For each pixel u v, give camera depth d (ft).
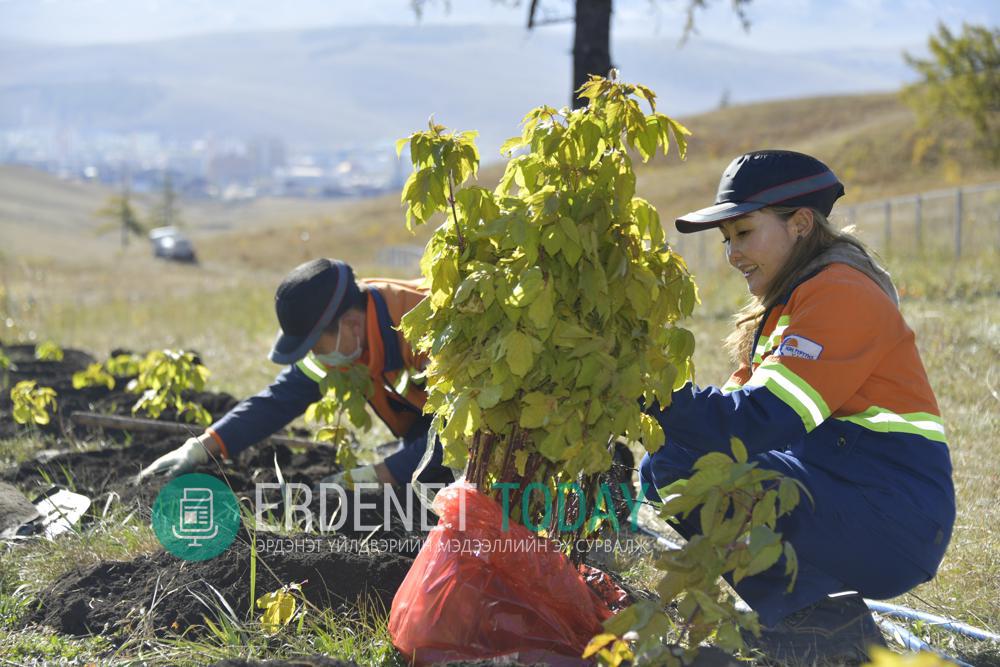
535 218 12.34
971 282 52.60
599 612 13.38
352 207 425.69
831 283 13.01
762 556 10.69
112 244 454.81
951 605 15.24
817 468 13.47
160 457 22.26
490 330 12.82
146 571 15.61
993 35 104.22
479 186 12.88
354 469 19.03
